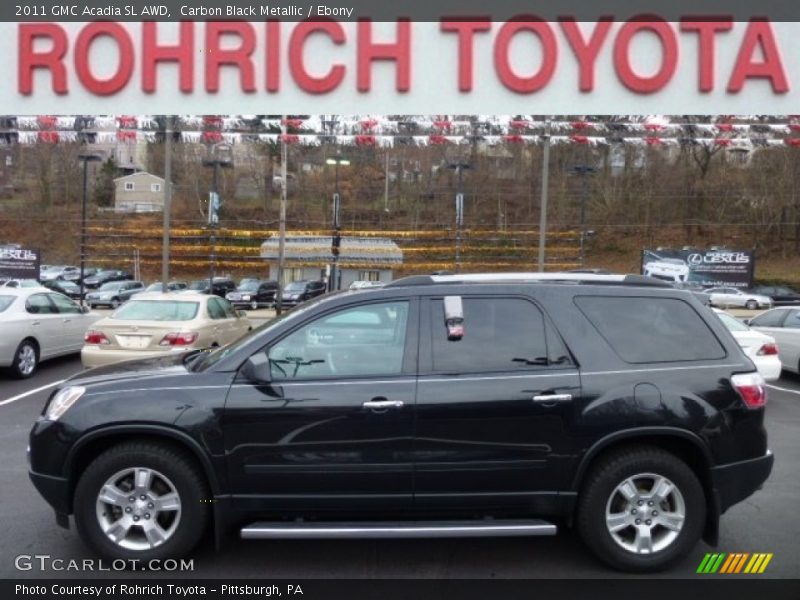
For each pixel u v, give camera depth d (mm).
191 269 60438
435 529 3764
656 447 3945
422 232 47656
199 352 4973
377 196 66000
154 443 3900
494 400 3805
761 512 4953
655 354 3986
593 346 3963
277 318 4383
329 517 3928
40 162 74875
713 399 3898
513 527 3779
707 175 65062
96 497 3863
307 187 66375
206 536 4402
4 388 9820
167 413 3795
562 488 3855
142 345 9320
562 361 3924
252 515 3895
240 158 68375
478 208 65062
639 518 3891
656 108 11820
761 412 4000
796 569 3988
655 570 3893
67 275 50031
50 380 10492
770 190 63219
